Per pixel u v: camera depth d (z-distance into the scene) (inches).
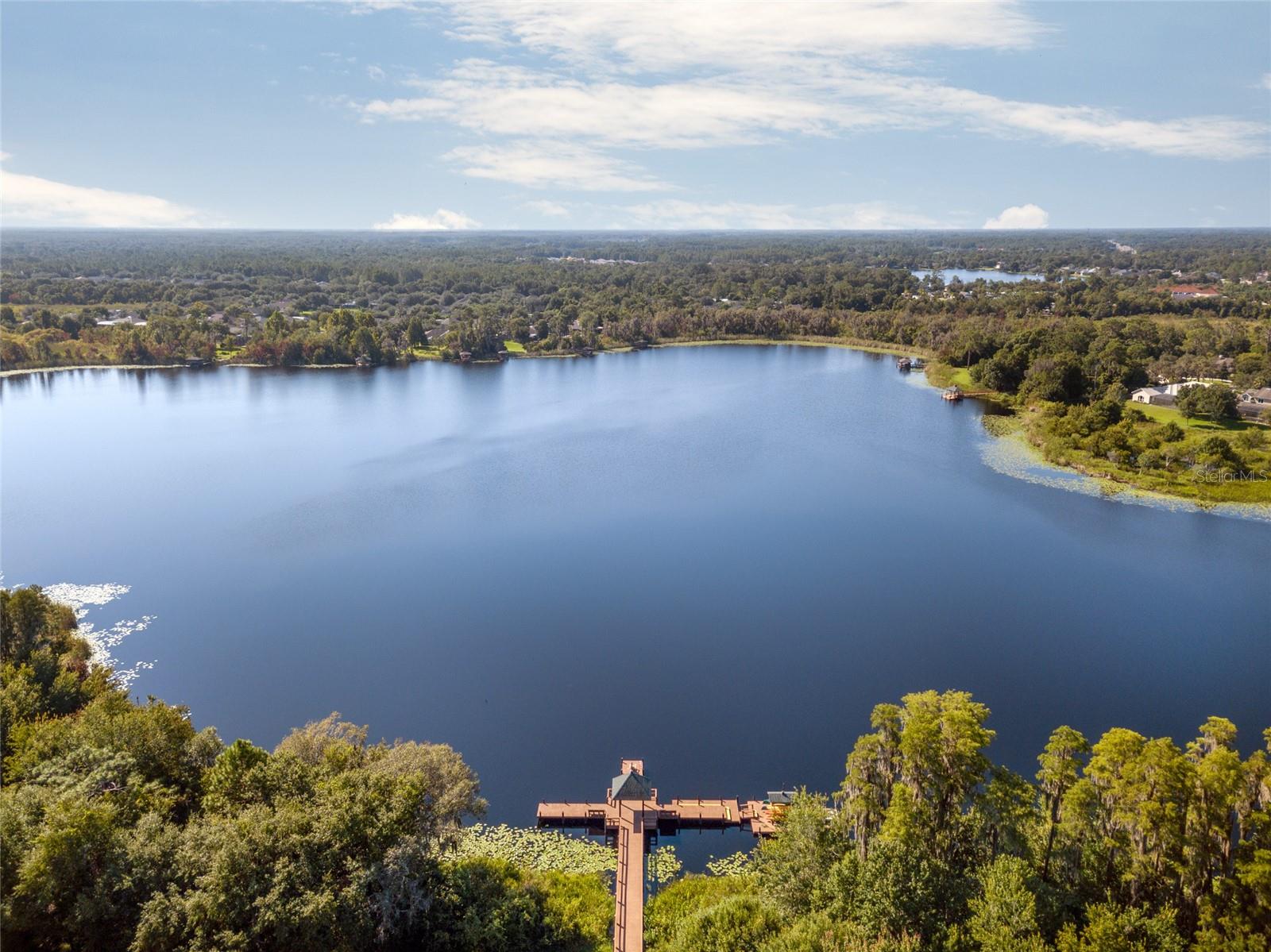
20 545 5531.5
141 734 2645.2
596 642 4261.8
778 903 2343.8
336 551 5447.8
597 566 5216.5
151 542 5590.6
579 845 2918.3
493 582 4977.9
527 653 4156.0
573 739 3484.3
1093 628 4389.8
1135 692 3816.4
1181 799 2092.8
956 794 2348.7
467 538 5693.9
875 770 2479.1
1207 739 2218.3
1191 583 4950.8
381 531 5797.2
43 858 1975.9
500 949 2250.2
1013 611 4596.5
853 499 6471.5
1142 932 1946.4
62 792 2258.9
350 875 2148.1
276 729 3540.8
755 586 4916.3
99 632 4370.1
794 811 2586.1
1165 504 6318.9
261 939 2011.6
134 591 4859.7
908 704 2518.5
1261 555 5369.1
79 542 5600.4
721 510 6240.2
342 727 3142.2
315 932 2032.5
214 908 1975.9
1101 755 2256.4
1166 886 2116.1
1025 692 3801.7
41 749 2566.4
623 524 5954.7
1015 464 7406.5
